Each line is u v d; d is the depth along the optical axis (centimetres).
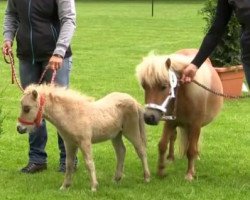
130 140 659
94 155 805
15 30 716
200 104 668
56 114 608
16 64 1586
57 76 685
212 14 1244
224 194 638
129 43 2281
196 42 2316
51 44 687
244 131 969
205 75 685
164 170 700
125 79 1465
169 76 616
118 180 673
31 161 723
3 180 686
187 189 650
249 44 596
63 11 670
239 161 787
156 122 613
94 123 618
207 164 770
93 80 1448
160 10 4128
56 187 658
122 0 5228
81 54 1948
